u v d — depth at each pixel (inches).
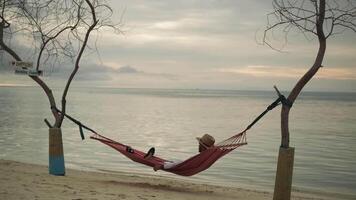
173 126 1785.2
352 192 635.5
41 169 547.8
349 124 2026.3
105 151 964.6
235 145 396.8
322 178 754.2
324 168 859.4
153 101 5270.7
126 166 768.3
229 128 1742.1
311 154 1061.1
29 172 462.0
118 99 5841.5
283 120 288.5
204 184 588.7
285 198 288.4
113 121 1972.2
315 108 3941.9
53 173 449.1
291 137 1457.9
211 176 721.6
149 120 2091.5
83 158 856.9
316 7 277.0
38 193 318.3
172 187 494.0
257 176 743.1
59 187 357.4
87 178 491.8
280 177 288.7
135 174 672.4
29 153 916.6
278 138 1396.4
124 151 447.8
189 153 1019.9
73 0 423.2
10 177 390.9
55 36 426.6
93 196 331.3
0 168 506.6
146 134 1437.0
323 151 1117.1
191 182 631.8
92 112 2650.1
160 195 390.6
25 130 1418.6
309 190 637.9
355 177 765.9
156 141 1248.2
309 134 1560.0
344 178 757.3
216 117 2418.8
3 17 414.6
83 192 346.3
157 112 2839.6
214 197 434.6
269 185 665.6
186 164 421.1
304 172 813.9
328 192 627.5
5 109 2709.2
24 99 4805.6
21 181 369.1
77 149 995.3
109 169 724.7
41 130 1424.7
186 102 5167.3
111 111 2815.0
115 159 848.3
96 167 746.2
